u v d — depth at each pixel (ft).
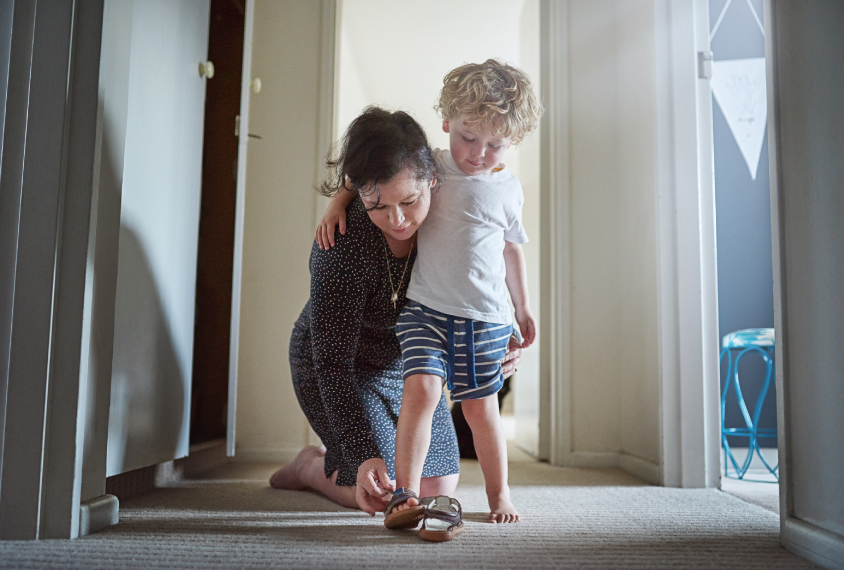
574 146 8.09
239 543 3.55
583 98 8.16
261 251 7.86
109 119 4.11
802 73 3.64
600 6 8.27
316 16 8.16
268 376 7.73
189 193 5.97
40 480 3.60
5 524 3.58
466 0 13.37
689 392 6.20
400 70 16.72
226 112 7.90
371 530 3.94
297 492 5.52
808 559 3.44
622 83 7.89
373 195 3.79
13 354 3.63
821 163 3.46
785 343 3.79
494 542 3.68
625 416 7.57
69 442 3.65
